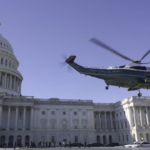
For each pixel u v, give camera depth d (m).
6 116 93.31
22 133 89.56
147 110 100.00
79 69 35.19
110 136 110.56
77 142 99.44
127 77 33.56
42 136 96.25
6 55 116.69
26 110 97.00
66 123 101.12
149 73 33.59
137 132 93.62
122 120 105.88
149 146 66.06
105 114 112.12
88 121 103.81
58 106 102.12
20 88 120.19
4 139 89.12
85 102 106.12
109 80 34.31
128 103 101.06
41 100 101.50
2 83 108.00
